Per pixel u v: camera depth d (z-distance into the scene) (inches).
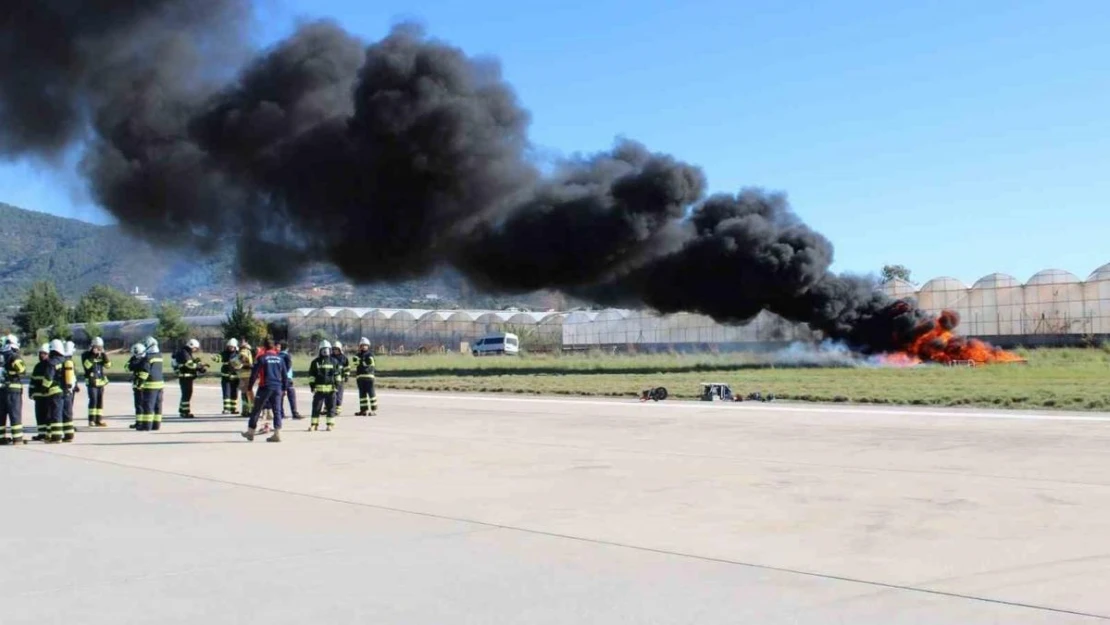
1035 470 442.0
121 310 4591.5
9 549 291.7
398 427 709.9
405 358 2620.6
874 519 331.0
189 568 266.7
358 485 419.8
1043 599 229.5
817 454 512.7
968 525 318.0
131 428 733.9
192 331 3319.4
